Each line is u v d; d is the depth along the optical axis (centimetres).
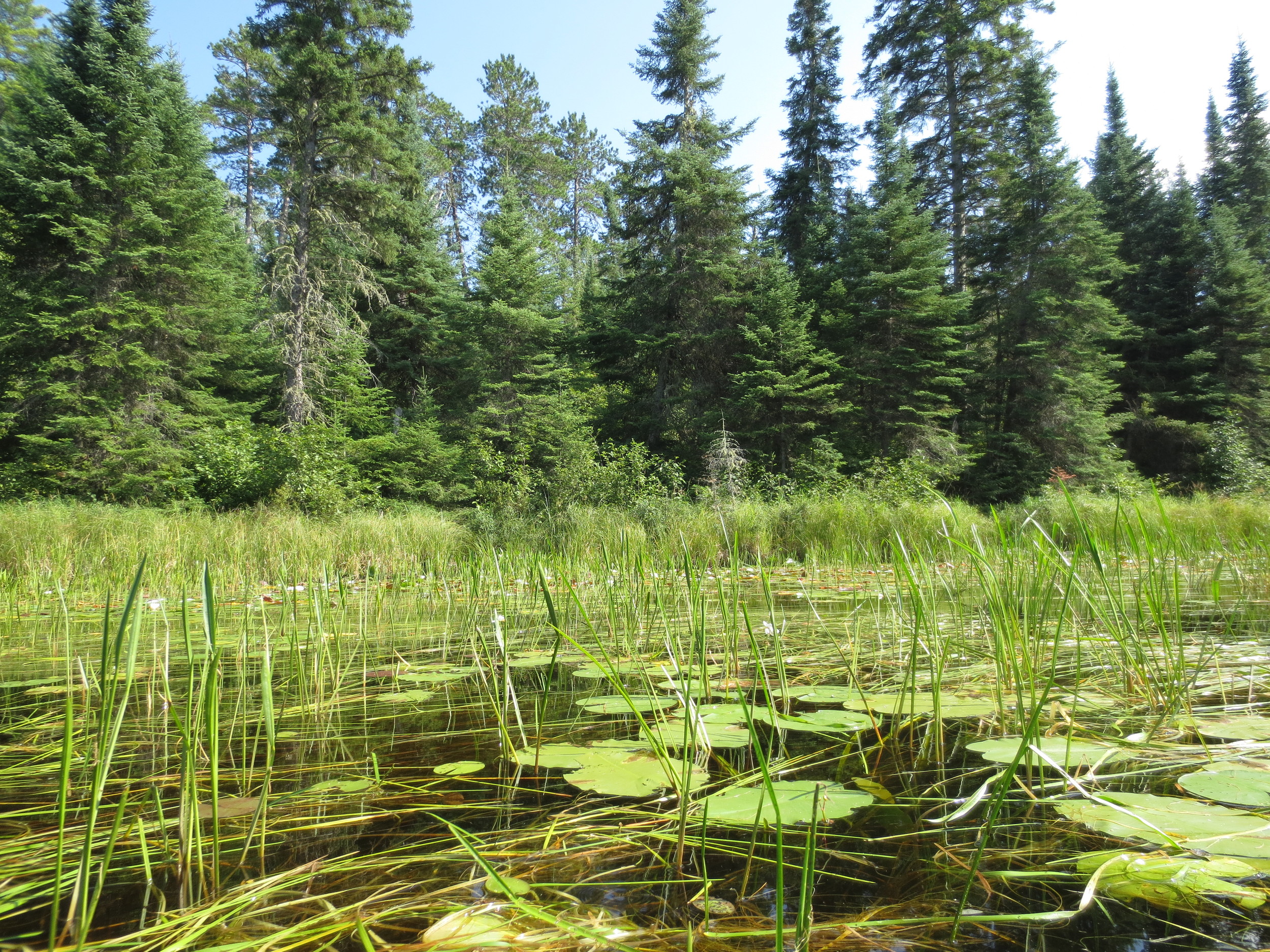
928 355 1650
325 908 93
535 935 85
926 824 116
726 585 460
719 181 1620
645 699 198
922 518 704
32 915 92
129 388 1238
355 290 1708
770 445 1598
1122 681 202
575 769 137
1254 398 1964
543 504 1187
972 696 195
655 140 1712
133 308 1210
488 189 2672
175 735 173
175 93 1427
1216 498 1319
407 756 154
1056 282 1661
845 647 268
